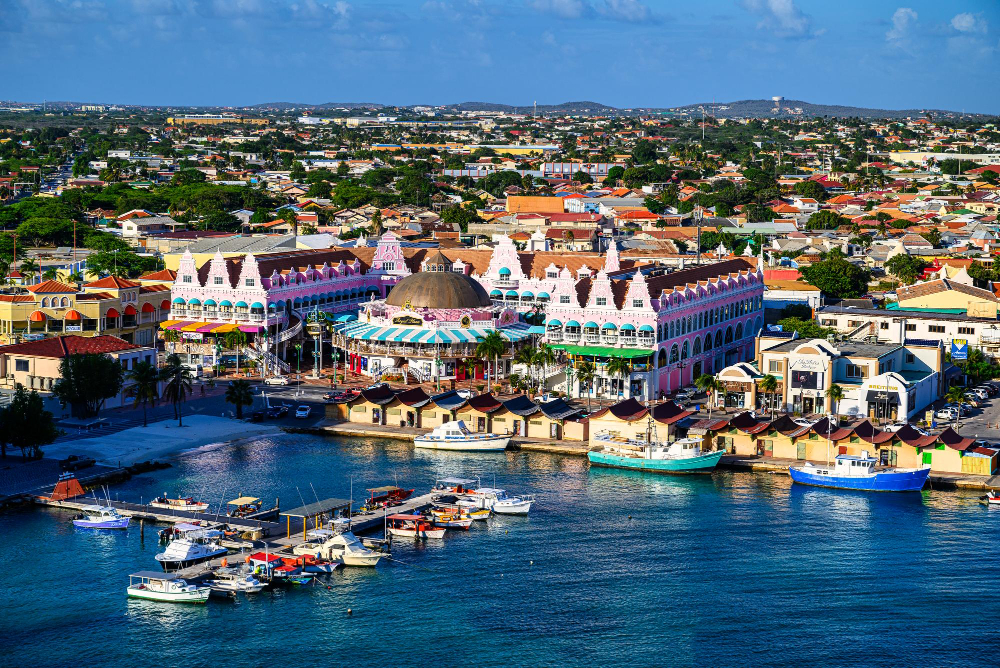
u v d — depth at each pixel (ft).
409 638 453.58
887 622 468.34
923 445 638.12
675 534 554.87
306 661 436.76
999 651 446.60
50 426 640.99
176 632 457.27
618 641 452.76
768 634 458.91
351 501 575.79
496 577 507.71
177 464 650.43
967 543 543.39
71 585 493.77
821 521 571.69
